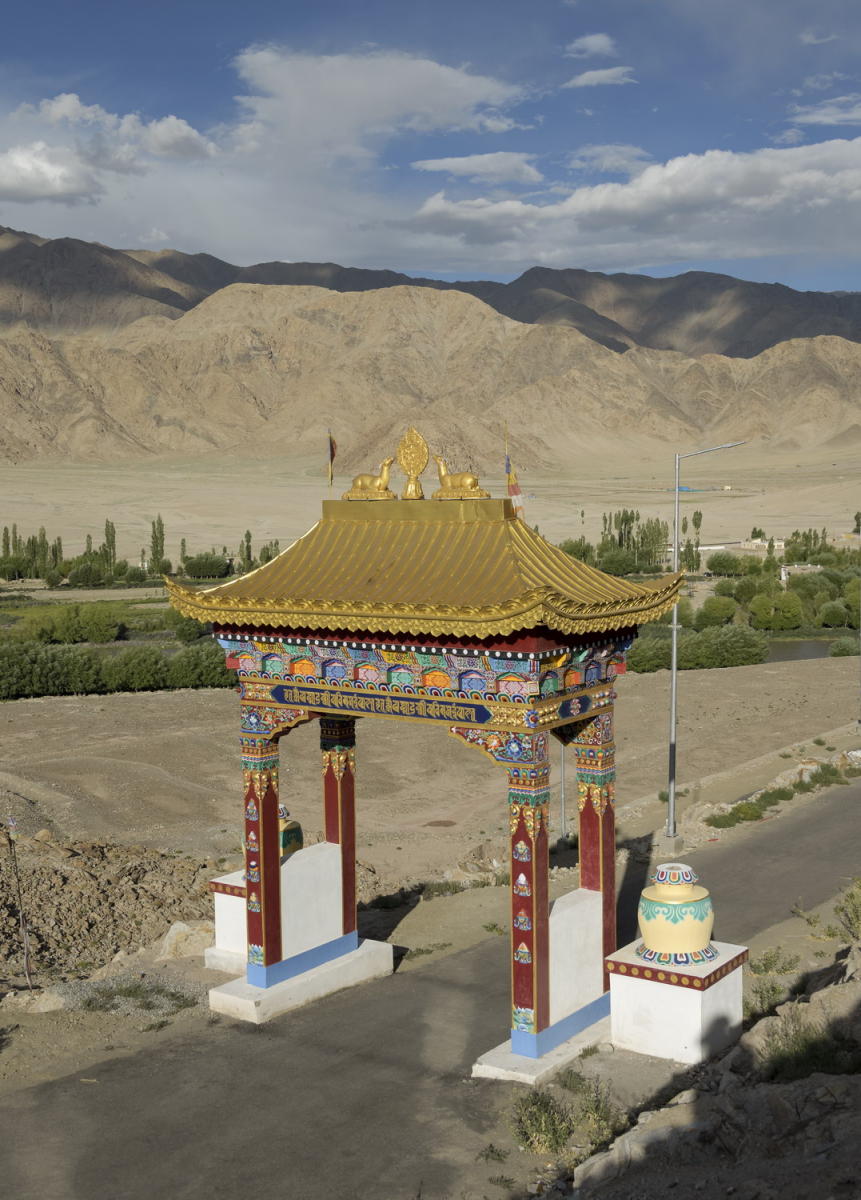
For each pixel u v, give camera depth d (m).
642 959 16.77
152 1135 15.01
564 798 36.53
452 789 42.78
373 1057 17.05
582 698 17.28
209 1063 16.92
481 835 35.97
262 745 18.64
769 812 32.91
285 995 18.70
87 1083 16.41
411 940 22.39
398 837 35.72
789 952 20.88
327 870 19.75
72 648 68.12
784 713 56.16
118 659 66.88
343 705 17.77
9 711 58.50
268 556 154.00
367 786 43.12
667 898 16.81
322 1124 15.19
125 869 29.45
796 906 23.94
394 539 18.08
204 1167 14.26
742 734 51.59
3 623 102.19
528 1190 13.62
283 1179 13.98
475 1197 13.51
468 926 23.20
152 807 39.78
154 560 153.38
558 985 16.88
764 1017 17.06
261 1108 15.63
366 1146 14.66
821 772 36.81
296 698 18.20
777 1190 11.92
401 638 16.81
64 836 35.66
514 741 16.27
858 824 30.95
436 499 17.80
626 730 53.38
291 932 19.17
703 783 40.59
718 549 179.75
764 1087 14.02
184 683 67.12
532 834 16.25
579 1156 14.19
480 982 19.94
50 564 150.38
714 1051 16.53
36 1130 15.16
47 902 25.62
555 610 15.30
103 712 57.72
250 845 18.75
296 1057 17.08
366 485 18.73
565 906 17.20
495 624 15.49
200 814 39.19
